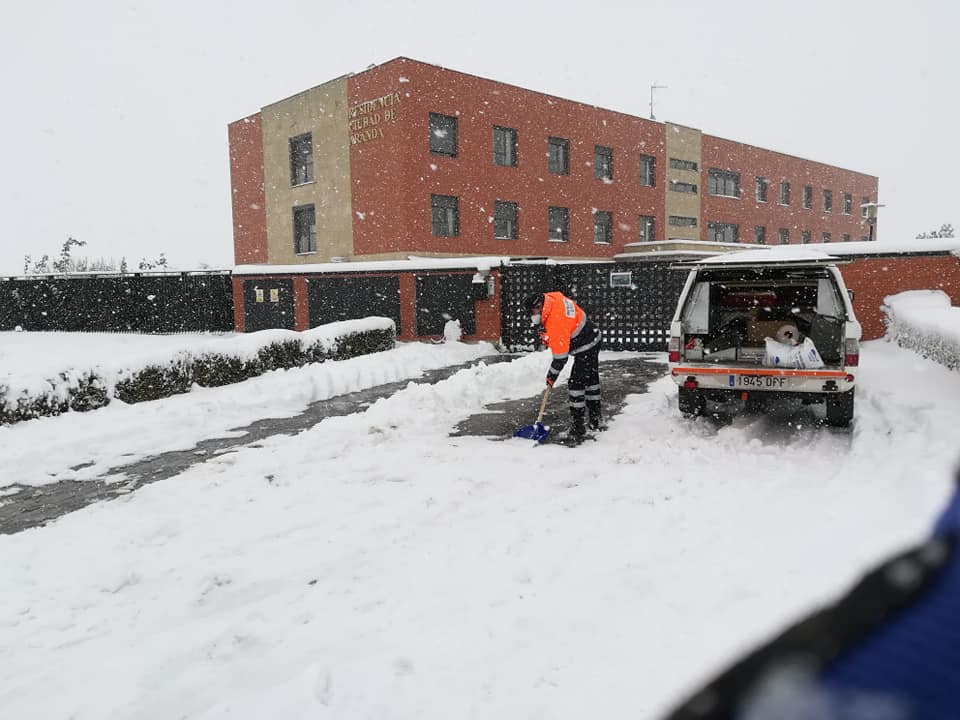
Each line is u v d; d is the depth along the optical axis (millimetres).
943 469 4457
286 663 3051
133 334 22250
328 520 4797
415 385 9312
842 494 4668
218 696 2857
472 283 16156
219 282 21344
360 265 17844
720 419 7676
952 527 344
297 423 8305
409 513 4852
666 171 35844
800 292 8547
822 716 266
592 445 6641
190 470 6203
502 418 8078
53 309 24188
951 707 261
